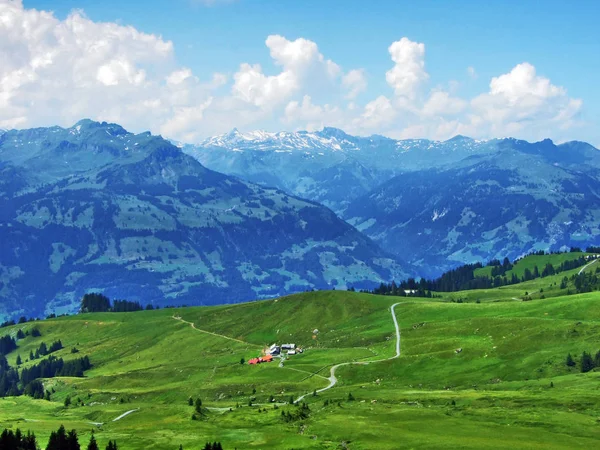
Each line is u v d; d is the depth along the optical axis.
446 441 164.12
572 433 165.88
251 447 174.25
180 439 185.62
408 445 163.50
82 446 183.25
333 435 178.12
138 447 179.25
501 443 160.25
